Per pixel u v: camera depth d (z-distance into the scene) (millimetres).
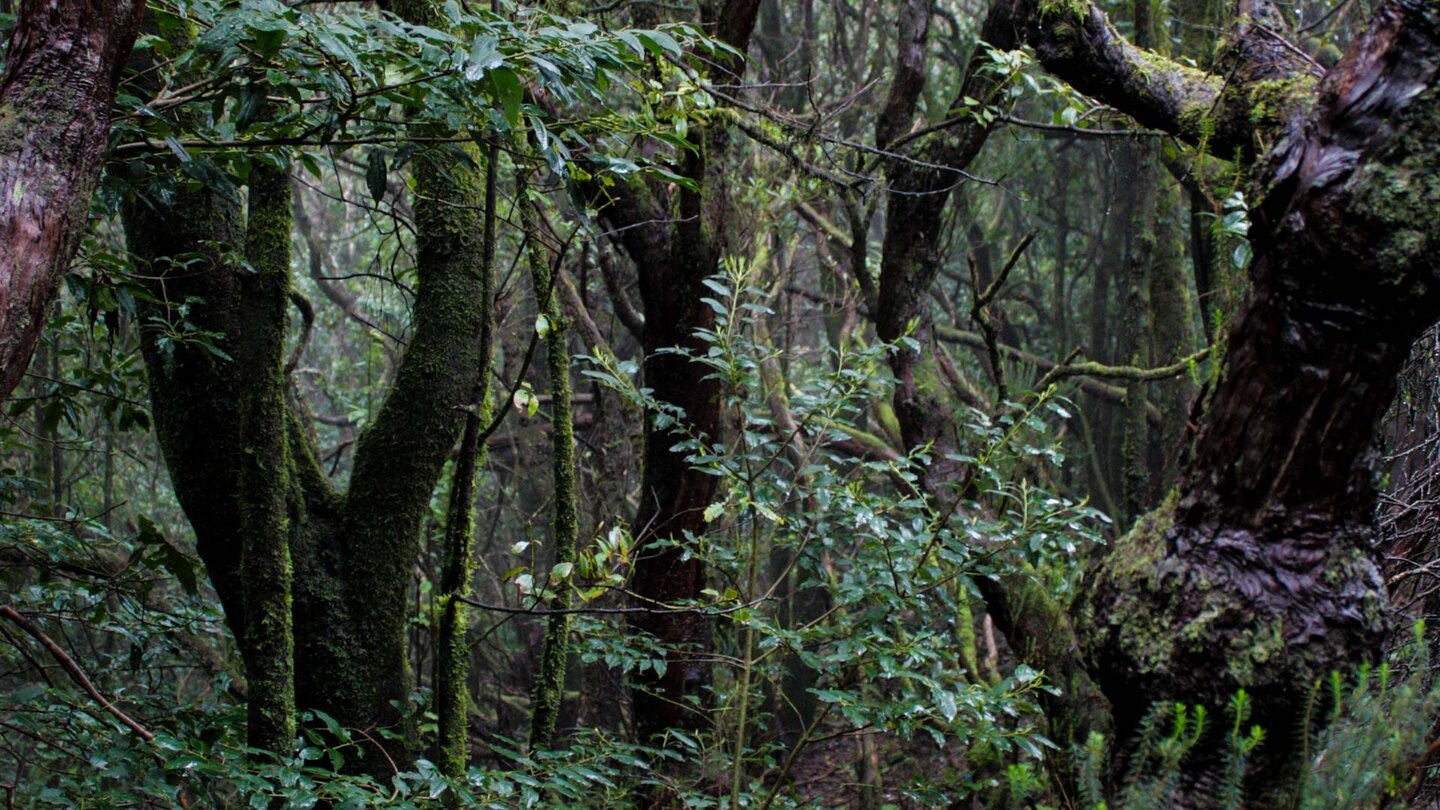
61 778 3271
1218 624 1860
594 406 6922
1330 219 1731
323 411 11781
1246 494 1879
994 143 10008
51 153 1580
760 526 3592
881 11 8758
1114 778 1999
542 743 3686
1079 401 9492
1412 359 3227
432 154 2777
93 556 4121
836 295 8961
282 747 2906
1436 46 1688
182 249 3299
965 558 3527
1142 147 7598
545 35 2086
